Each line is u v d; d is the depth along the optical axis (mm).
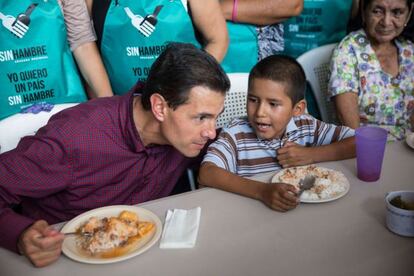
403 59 1848
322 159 1252
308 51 2016
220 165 1253
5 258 863
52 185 1087
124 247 866
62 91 1724
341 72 1840
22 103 1646
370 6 1757
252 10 1936
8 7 1564
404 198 917
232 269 795
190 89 963
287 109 1306
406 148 1271
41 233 843
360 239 868
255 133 1396
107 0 1680
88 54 1751
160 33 1703
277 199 967
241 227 920
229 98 1627
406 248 838
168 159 1237
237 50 2002
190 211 973
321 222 928
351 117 1814
